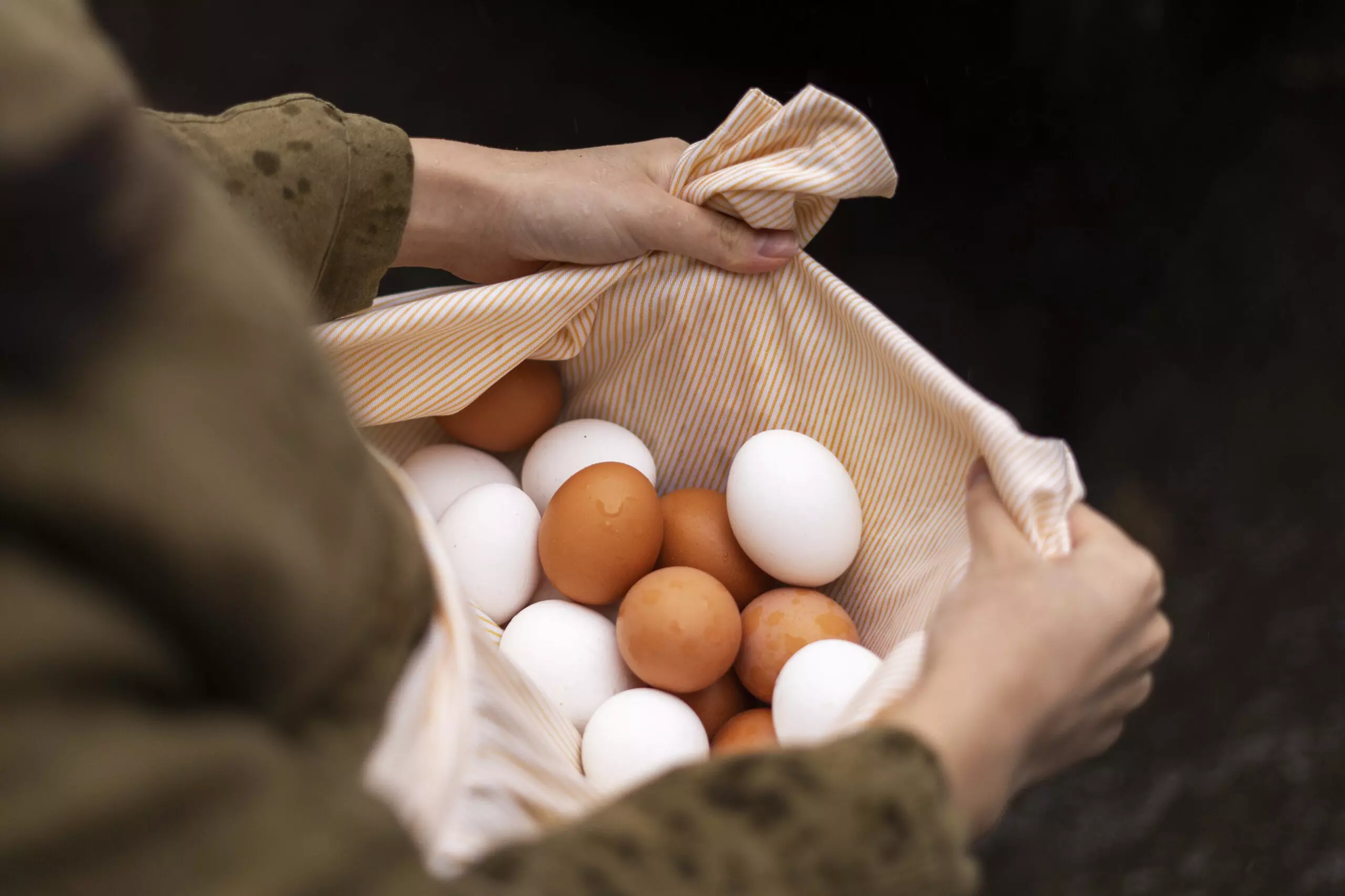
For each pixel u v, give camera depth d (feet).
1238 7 4.23
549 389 3.45
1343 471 3.95
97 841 1.23
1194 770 3.81
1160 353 4.05
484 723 2.76
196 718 1.45
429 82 4.36
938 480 3.25
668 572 3.30
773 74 4.32
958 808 2.46
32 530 1.31
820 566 3.30
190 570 1.44
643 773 3.23
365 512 2.06
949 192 4.19
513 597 3.39
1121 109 4.22
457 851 2.33
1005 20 4.27
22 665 1.21
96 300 1.40
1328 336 4.04
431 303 3.23
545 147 4.29
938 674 2.77
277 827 1.39
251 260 1.71
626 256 3.33
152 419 1.41
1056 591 2.81
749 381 3.37
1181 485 3.97
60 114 1.41
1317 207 4.13
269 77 4.39
